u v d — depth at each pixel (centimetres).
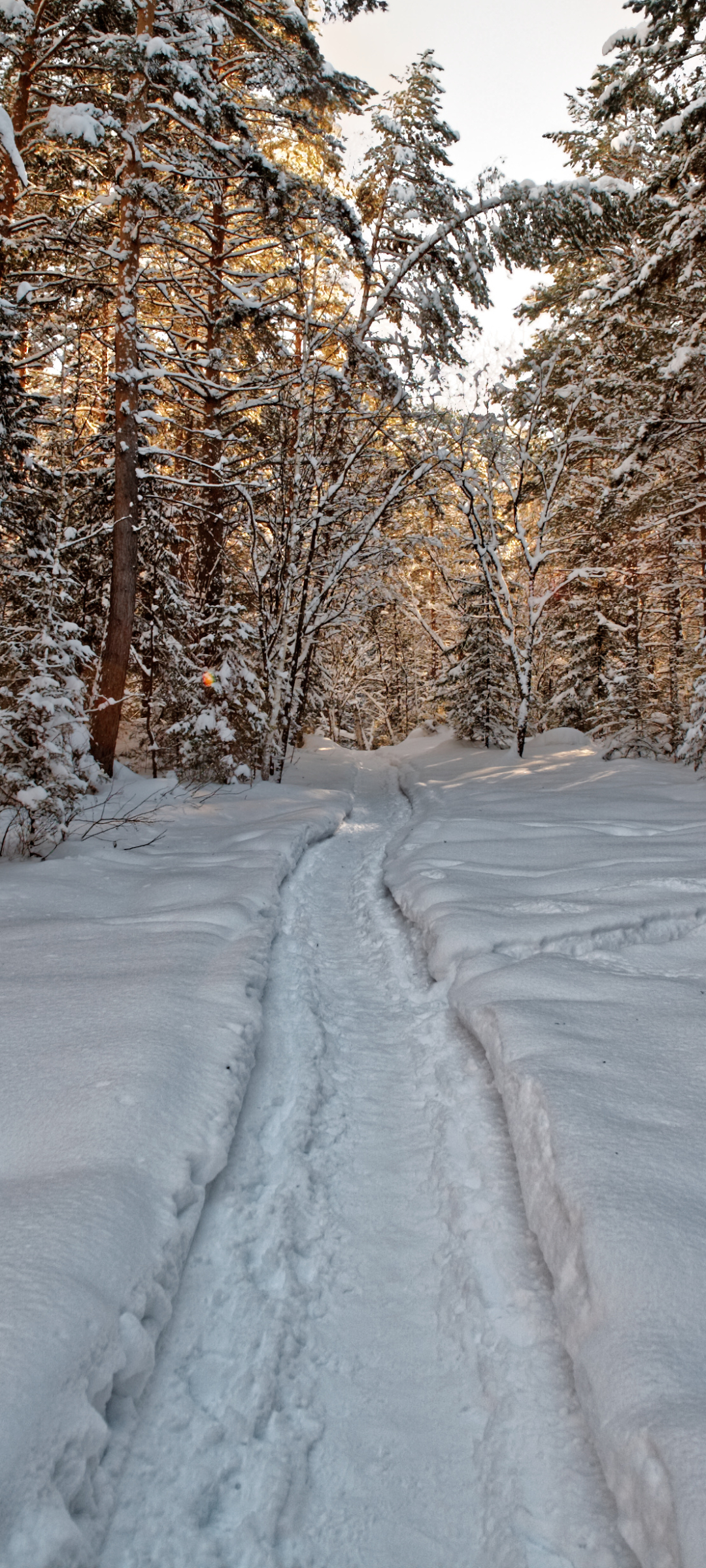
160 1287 228
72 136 949
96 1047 336
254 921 567
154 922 555
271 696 1617
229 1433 207
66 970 444
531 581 1892
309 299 1594
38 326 1250
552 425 1973
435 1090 389
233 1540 180
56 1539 150
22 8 883
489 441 1895
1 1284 197
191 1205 270
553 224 1481
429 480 1872
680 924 502
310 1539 184
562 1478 193
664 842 767
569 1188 246
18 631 955
